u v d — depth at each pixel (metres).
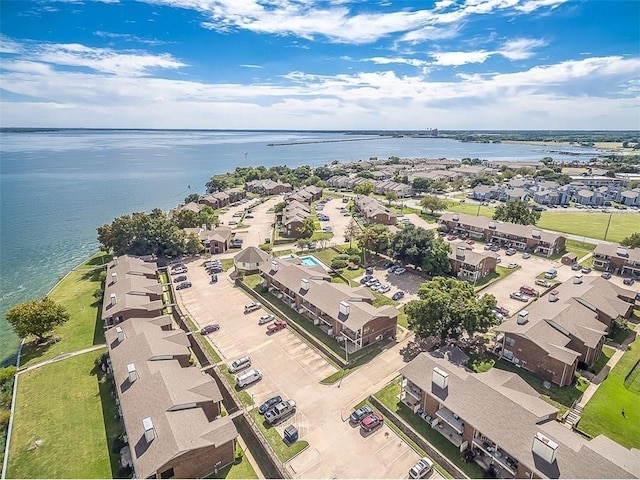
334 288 62.78
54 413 44.84
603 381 48.06
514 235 98.94
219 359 54.06
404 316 65.31
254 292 74.25
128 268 75.06
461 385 40.12
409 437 40.38
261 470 37.06
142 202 173.00
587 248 98.44
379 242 90.56
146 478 32.16
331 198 174.38
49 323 59.03
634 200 153.75
